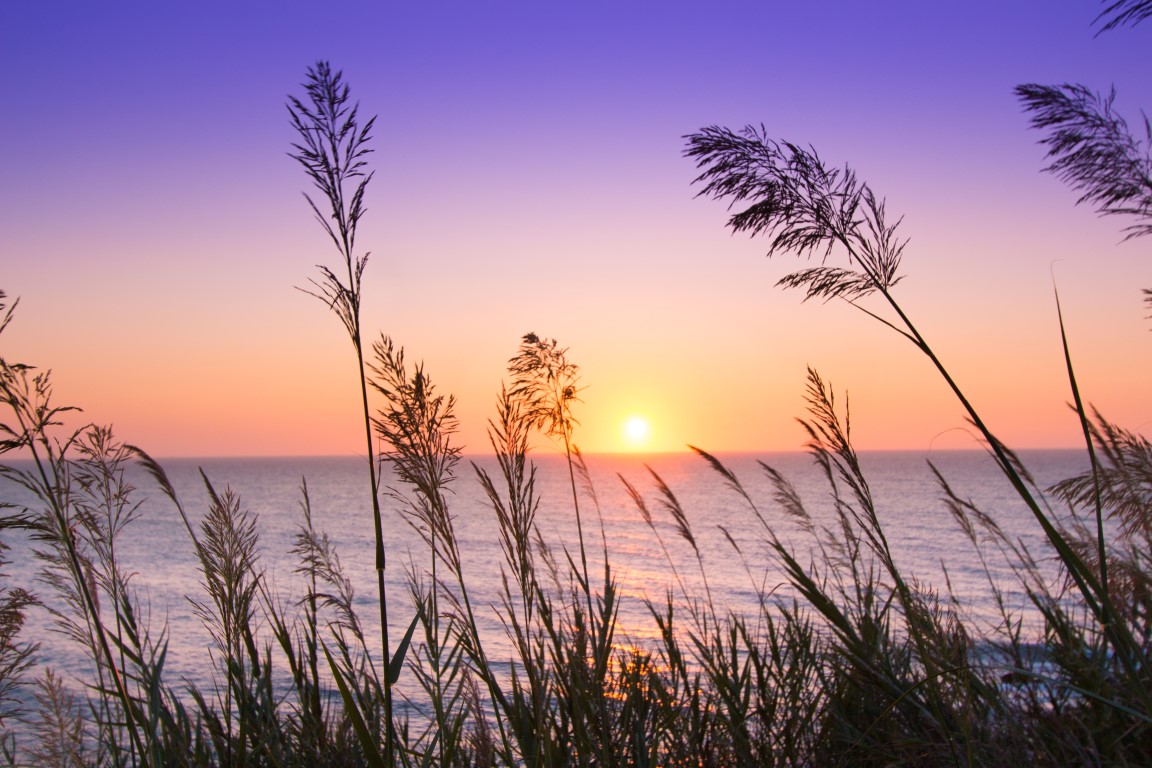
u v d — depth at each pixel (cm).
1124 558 305
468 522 7444
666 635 339
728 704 324
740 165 303
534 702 256
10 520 239
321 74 202
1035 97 317
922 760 285
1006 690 314
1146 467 298
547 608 271
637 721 283
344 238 198
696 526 9162
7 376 229
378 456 228
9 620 267
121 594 290
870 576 401
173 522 9356
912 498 11806
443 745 254
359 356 200
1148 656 282
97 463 281
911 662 351
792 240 297
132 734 254
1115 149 308
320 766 287
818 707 340
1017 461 324
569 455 544
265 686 312
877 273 281
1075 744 274
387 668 205
